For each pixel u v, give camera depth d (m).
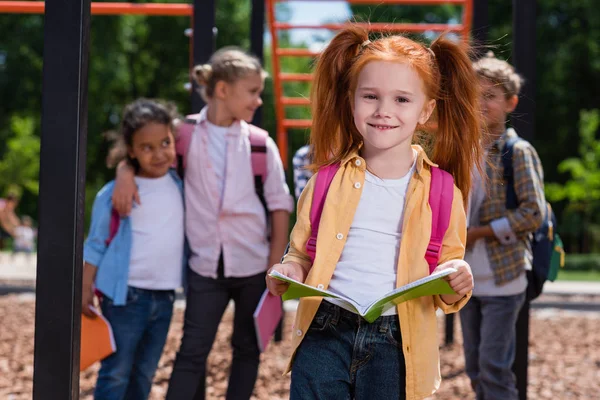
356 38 2.58
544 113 27.27
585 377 5.89
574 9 26.78
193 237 3.63
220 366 5.80
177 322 7.93
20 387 5.18
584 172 23.42
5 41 24.45
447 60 2.58
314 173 2.58
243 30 28.20
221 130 3.66
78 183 2.31
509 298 3.58
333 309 2.39
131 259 3.53
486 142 3.08
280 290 2.38
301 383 2.39
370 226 2.40
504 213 3.58
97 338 3.41
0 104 25.48
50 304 2.30
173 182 3.70
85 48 2.35
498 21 26.45
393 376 2.39
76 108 2.31
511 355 3.61
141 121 3.54
